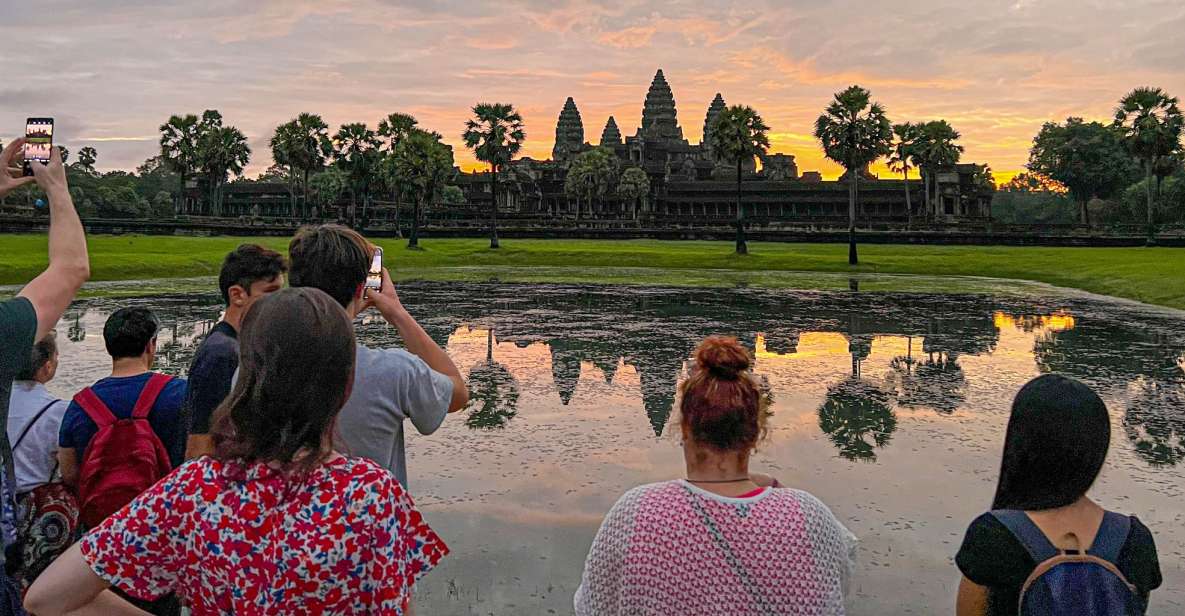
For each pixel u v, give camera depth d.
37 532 3.52
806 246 73.50
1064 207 158.88
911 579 5.90
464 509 7.29
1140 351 17.47
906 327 21.86
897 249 68.56
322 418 2.08
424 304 27.52
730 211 133.25
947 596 5.63
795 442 9.62
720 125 60.19
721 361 2.68
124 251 46.94
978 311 26.56
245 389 2.06
